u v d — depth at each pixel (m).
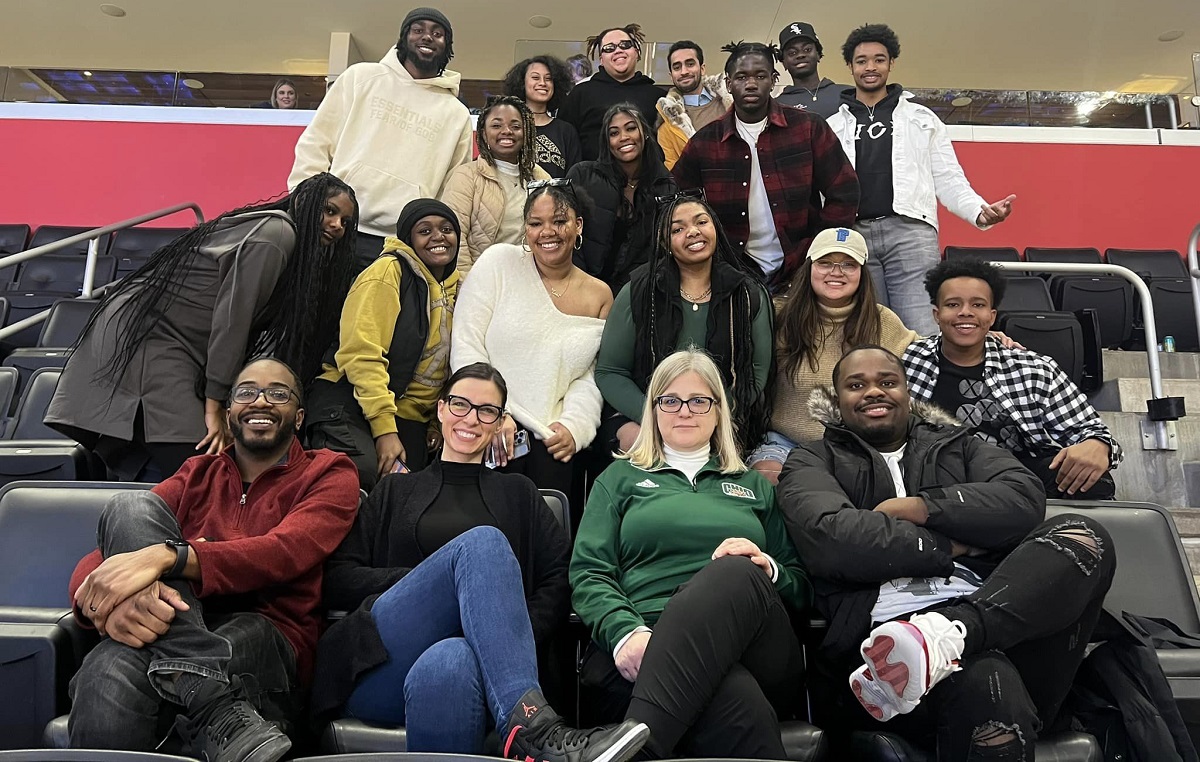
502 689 1.44
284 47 8.41
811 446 1.97
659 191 2.94
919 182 3.37
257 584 1.61
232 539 1.71
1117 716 1.63
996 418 2.41
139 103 6.11
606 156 3.00
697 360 2.03
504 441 2.23
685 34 8.06
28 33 8.22
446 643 1.50
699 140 3.07
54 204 5.88
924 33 7.95
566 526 2.00
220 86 6.18
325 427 2.22
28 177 5.91
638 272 2.51
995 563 1.74
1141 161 5.86
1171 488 2.96
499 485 1.92
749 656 1.55
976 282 2.42
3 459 2.27
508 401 2.37
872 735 1.57
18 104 6.03
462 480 1.92
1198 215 5.79
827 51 8.19
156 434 2.00
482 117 3.09
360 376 2.25
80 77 6.12
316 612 1.76
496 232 3.03
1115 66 8.44
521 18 7.92
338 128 3.17
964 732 1.43
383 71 3.20
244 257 2.06
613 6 7.73
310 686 1.68
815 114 3.04
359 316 2.30
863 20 7.77
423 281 2.46
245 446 1.83
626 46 3.76
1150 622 1.87
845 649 1.67
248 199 5.91
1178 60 8.30
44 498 1.91
